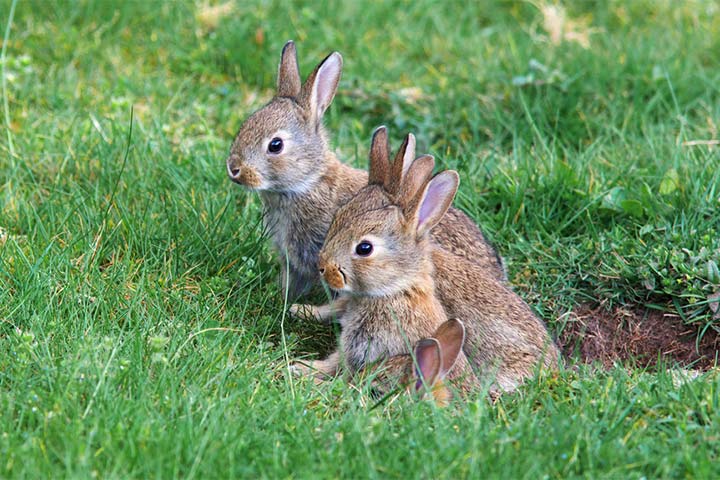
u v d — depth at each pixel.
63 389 8.11
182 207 11.66
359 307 9.74
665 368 9.25
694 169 12.19
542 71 14.65
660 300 10.95
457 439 7.79
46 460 7.27
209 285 10.48
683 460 7.65
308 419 8.22
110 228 11.05
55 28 15.51
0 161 12.38
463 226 10.92
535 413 8.51
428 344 8.94
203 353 9.05
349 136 14.04
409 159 9.95
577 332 10.95
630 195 12.04
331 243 9.48
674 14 17.05
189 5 16.31
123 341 9.04
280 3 16.59
